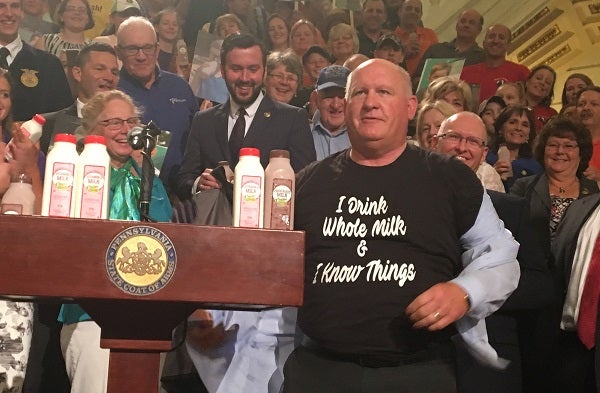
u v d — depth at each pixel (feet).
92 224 4.99
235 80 12.91
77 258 4.96
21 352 9.15
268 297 5.19
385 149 7.37
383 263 7.10
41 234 4.94
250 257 5.19
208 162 12.83
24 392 10.38
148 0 15.16
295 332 8.77
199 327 9.84
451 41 16.85
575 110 16.35
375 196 7.29
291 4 16.24
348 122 7.46
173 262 5.07
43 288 4.91
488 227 7.34
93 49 13.71
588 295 10.26
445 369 7.04
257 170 6.13
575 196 13.98
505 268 7.21
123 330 5.31
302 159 12.83
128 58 13.80
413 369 6.96
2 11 13.82
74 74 13.83
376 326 6.96
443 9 17.02
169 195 13.02
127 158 10.19
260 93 13.06
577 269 10.50
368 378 6.96
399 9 17.30
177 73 15.05
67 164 5.68
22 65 13.78
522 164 14.90
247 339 9.69
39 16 14.35
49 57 14.02
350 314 7.02
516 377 9.57
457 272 7.54
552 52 16.66
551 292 9.83
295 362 7.35
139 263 5.02
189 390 10.25
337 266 7.16
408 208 7.22
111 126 10.08
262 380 9.53
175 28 15.28
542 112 16.24
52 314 10.60
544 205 13.91
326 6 16.48
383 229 7.17
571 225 10.96
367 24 16.57
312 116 13.43
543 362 10.57
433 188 7.29
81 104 13.74
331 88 13.12
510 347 9.68
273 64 15.08
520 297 9.64
